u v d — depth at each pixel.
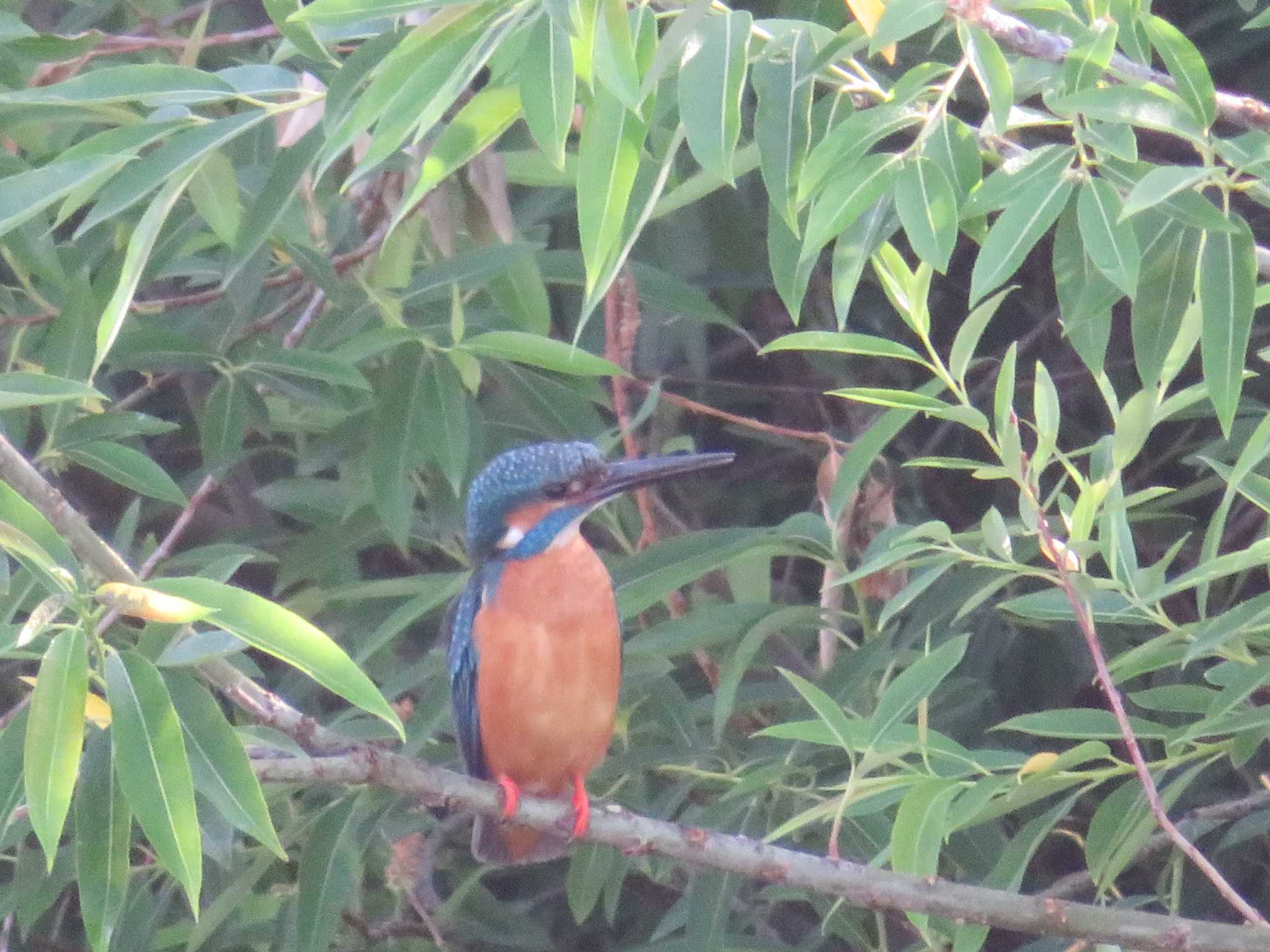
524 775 8.09
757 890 11.07
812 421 13.03
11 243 8.78
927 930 6.93
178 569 9.27
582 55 5.54
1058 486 6.81
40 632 4.95
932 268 5.91
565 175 9.34
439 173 5.93
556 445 8.82
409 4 5.76
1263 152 5.50
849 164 5.87
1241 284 5.86
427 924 10.09
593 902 9.46
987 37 5.75
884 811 8.85
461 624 8.31
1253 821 8.43
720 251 11.59
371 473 8.80
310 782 6.56
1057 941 8.96
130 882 9.45
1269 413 6.48
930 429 12.84
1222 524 6.54
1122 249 5.58
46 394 5.78
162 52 10.03
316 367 8.64
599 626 8.09
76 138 9.56
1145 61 6.47
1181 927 6.42
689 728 9.31
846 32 6.09
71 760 4.97
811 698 6.66
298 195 9.23
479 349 8.44
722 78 5.63
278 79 6.94
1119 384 12.36
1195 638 6.45
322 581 10.52
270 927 10.05
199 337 9.96
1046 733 7.09
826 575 9.37
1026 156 5.91
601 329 11.80
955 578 8.65
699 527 12.70
